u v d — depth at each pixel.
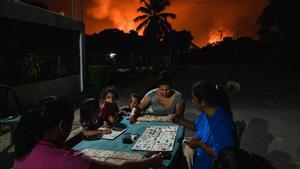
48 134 1.70
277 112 9.38
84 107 3.89
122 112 4.93
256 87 17.12
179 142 3.22
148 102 4.59
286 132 6.96
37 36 9.10
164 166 2.60
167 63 49.41
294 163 5.08
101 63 19.61
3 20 7.44
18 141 1.68
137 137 3.46
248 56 63.62
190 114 8.94
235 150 2.32
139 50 44.81
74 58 11.56
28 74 8.54
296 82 20.56
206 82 2.98
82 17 11.96
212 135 2.85
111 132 3.64
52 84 9.66
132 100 5.05
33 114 1.68
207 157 3.06
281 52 42.41
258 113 9.23
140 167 2.25
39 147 1.67
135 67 24.19
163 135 3.48
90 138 3.41
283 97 12.84
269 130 7.16
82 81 11.95
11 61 7.82
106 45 41.62
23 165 1.66
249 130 7.17
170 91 4.53
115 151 2.96
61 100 1.74
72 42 11.43
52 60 10.05
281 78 24.47
